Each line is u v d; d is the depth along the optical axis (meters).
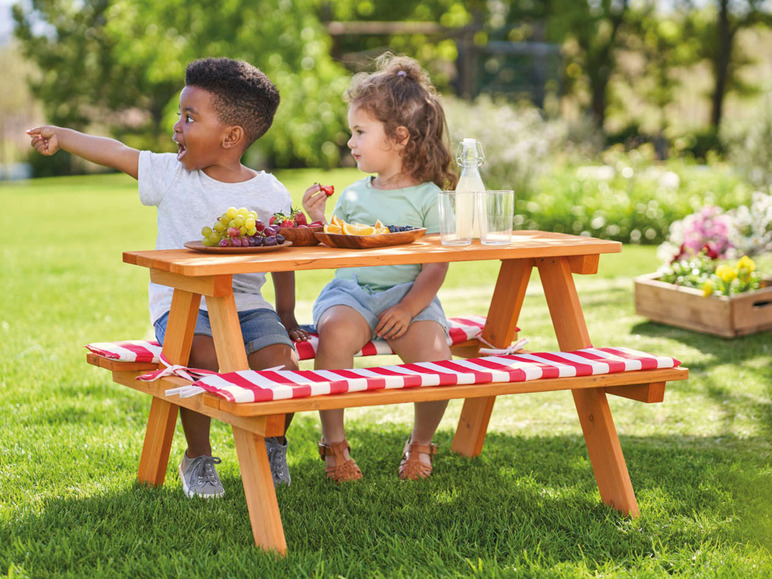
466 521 2.32
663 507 2.46
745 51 29.89
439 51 23.98
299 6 17.17
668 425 3.45
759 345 4.66
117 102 30.02
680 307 5.02
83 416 3.35
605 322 5.27
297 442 3.12
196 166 2.55
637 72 30.00
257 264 2.00
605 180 10.72
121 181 24.30
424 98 2.83
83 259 8.37
